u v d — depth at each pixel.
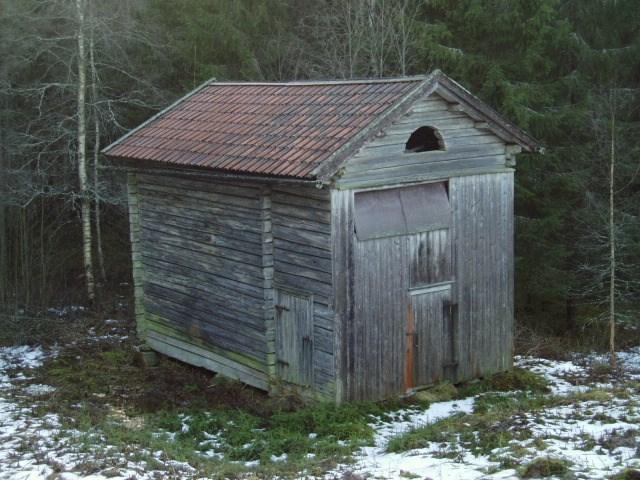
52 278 23.03
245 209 14.78
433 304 14.51
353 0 26.98
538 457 9.60
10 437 12.46
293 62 28.14
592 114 22.95
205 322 16.17
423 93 13.46
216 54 27.53
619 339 22.30
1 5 23.17
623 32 25.62
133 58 26.11
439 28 24.23
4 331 19.69
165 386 15.97
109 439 12.41
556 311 24.52
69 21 23.14
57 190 23.70
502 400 14.11
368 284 13.65
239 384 15.32
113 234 28.06
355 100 14.08
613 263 18.73
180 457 11.50
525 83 23.25
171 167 15.80
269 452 11.97
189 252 16.38
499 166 15.02
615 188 23.28
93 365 17.59
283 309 14.35
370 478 9.69
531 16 23.58
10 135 23.28
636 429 10.80
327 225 13.23
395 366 14.11
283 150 13.65
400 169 13.74
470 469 9.70
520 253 23.72
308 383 14.01
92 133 25.22
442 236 14.48
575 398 13.52
